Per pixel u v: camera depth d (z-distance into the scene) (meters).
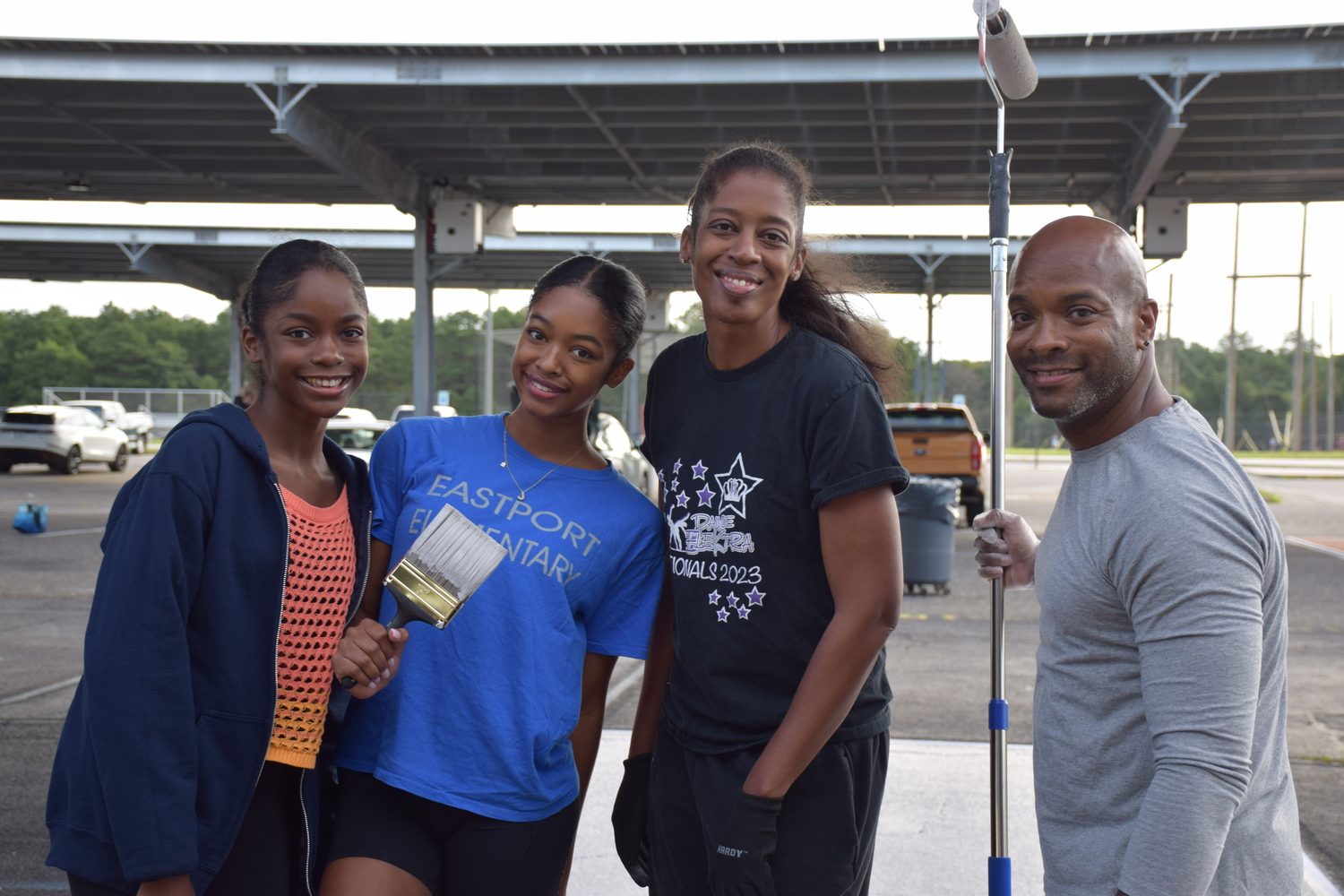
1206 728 1.42
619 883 3.23
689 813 1.99
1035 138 13.73
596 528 2.06
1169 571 1.47
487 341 31.25
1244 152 14.44
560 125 13.23
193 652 1.64
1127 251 1.67
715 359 1.98
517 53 11.33
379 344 68.38
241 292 1.89
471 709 1.95
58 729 4.80
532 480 2.08
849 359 1.86
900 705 5.34
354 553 1.90
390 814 1.94
